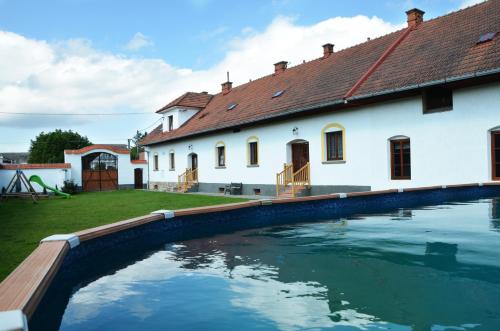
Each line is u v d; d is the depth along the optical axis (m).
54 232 8.45
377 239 5.80
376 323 2.87
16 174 21.23
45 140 54.81
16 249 6.60
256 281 3.95
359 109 14.42
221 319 3.00
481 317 2.92
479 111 11.24
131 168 30.62
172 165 27.78
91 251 4.46
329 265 4.48
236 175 20.64
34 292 2.41
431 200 10.27
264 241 5.93
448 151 11.96
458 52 12.30
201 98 28.20
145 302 3.38
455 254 4.73
